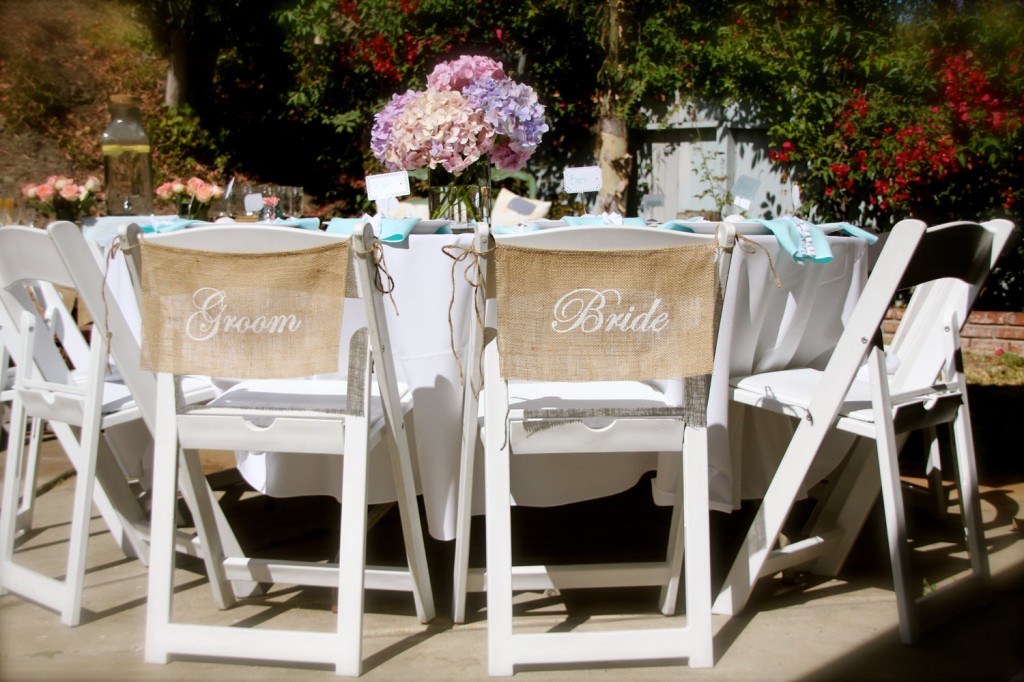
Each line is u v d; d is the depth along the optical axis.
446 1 8.37
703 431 1.93
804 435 2.10
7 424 3.93
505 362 1.81
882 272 1.97
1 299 2.35
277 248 1.83
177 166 9.59
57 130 10.35
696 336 1.83
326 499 3.11
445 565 2.54
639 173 8.62
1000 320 5.45
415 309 2.09
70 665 1.96
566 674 1.93
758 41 7.30
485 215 2.64
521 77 8.62
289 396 2.12
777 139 7.20
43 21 11.36
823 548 2.35
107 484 2.40
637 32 8.05
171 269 1.84
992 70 5.77
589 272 1.80
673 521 2.14
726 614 2.22
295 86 10.52
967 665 1.97
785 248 2.24
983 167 5.75
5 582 2.35
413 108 2.54
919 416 2.19
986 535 2.78
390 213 2.93
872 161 6.12
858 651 2.04
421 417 2.12
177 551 2.60
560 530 2.83
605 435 1.92
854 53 6.68
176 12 9.70
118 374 2.62
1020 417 4.23
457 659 1.99
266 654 1.92
